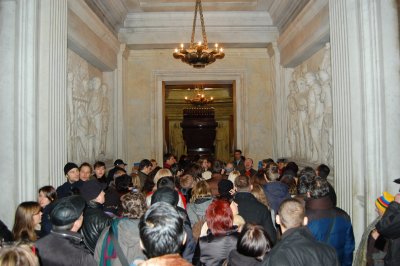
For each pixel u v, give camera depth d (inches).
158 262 68.1
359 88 187.5
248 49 419.2
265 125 418.9
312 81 295.7
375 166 176.7
